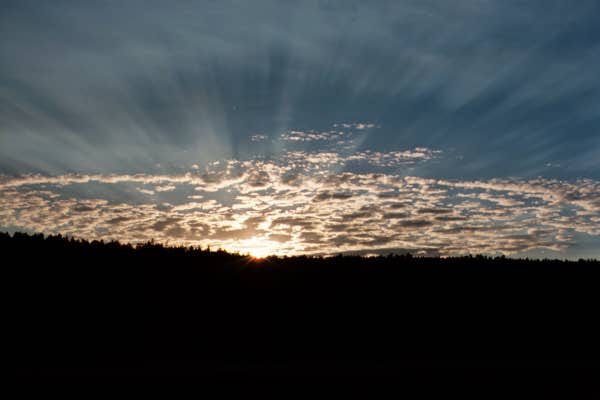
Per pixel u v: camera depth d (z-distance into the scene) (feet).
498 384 56.70
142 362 69.87
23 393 45.06
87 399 44.75
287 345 92.84
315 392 50.60
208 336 95.09
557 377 60.13
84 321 95.40
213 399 47.03
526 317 122.01
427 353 89.04
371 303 128.77
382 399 50.03
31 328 87.45
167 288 126.00
